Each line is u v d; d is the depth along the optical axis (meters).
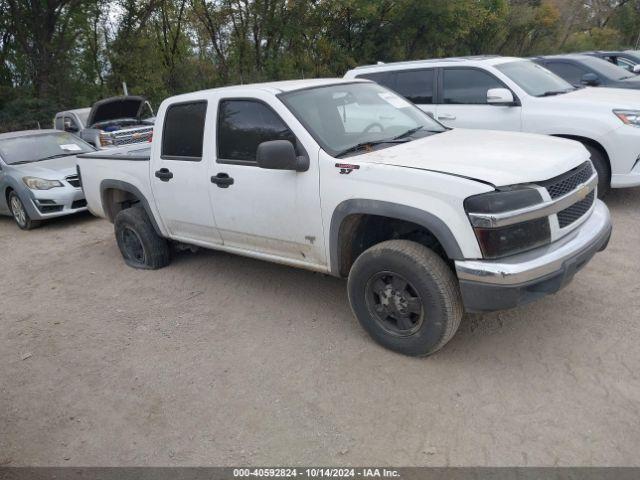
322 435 3.06
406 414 3.15
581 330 3.83
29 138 9.53
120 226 5.92
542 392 3.22
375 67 8.16
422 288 3.40
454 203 3.19
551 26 38.97
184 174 4.83
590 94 6.69
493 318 4.11
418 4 25.45
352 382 3.50
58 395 3.72
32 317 5.02
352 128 4.18
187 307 4.86
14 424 3.45
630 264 4.82
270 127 4.15
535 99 6.61
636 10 44.19
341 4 24.23
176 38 24.86
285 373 3.68
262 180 4.17
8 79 24.62
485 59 7.36
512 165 3.35
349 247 3.92
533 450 2.79
